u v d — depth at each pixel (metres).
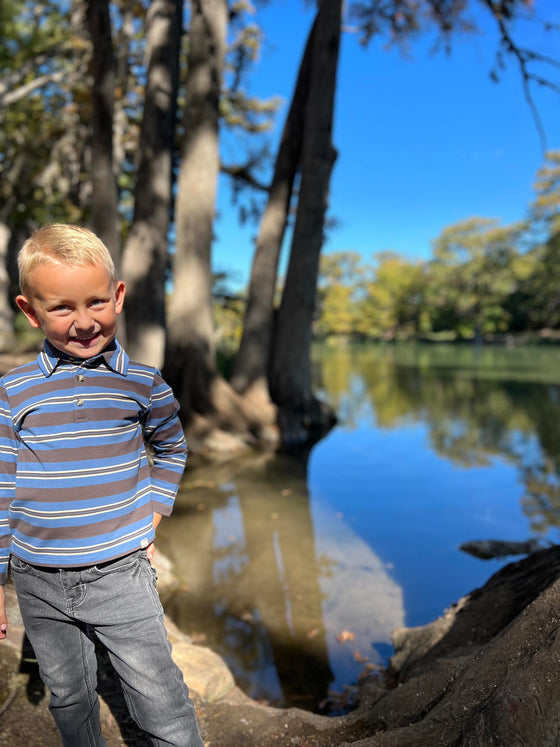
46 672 1.51
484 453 8.86
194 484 7.25
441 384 20.30
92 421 1.43
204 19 10.42
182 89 18.08
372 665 3.07
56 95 21.52
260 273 11.94
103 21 7.84
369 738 1.82
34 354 11.62
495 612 2.69
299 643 3.32
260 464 8.50
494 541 4.94
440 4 11.02
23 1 19.38
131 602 1.45
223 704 2.39
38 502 1.41
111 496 1.44
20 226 26.62
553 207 54.66
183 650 2.75
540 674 1.56
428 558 4.66
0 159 23.84
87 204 21.06
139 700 1.45
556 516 5.73
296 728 2.15
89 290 1.33
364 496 6.60
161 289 9.66
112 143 8.25
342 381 22.17
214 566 4.49
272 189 12.12
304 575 4.31
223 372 15.21
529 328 69.44
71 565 1.41
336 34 10.98
